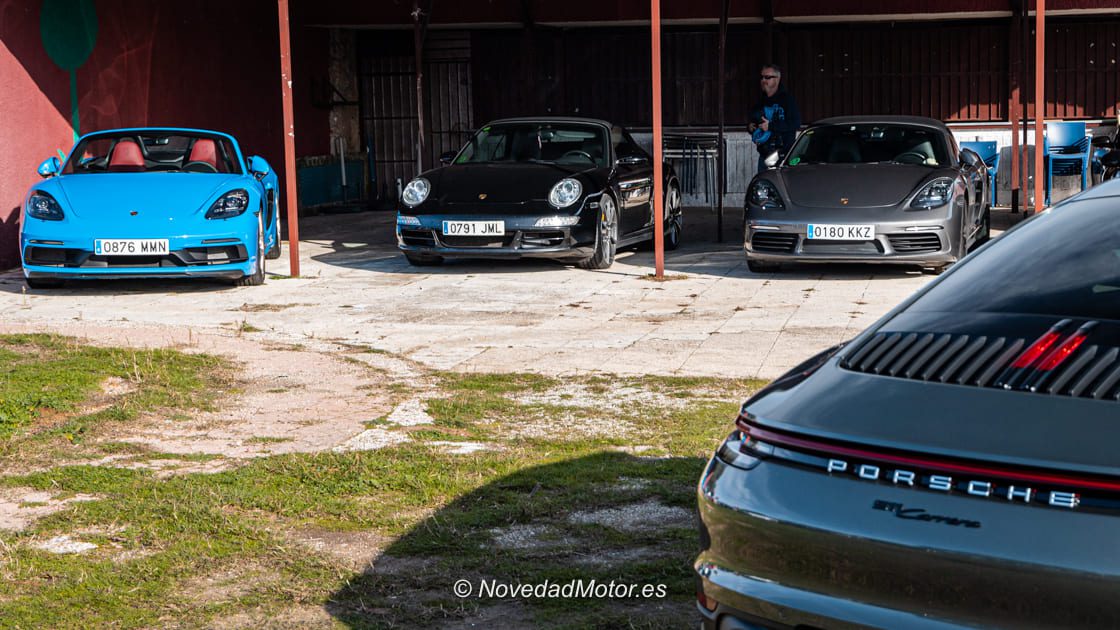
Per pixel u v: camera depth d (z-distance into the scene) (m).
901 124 10.21
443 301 8.66
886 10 15.26
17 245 10.90
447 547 3.56
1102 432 1.80
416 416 5.21
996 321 2.25
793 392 2.20
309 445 4.77
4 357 6.21
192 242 8.79
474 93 17.48
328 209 16.81
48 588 3.26
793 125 12.33
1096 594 1.67
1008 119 15.86
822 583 1.93
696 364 6.25
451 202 9.91
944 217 8.88
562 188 9.84
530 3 16.09
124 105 12.64
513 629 2.96
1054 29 15.75
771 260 9.41
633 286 9.32
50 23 11.38
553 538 3.63
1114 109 15.72
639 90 16.73
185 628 2.99
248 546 3.57
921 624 1.81
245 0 15.23
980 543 1.76
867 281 9.31
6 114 10.74
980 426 1.89
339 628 2.98
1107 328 2.13
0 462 4.53
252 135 15.35
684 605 3.09
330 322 7.79
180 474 4.36
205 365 6.24
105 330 7.29
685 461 4.40
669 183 11.84
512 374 6.04
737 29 16.31
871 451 1.92
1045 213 2.70
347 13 16.50
